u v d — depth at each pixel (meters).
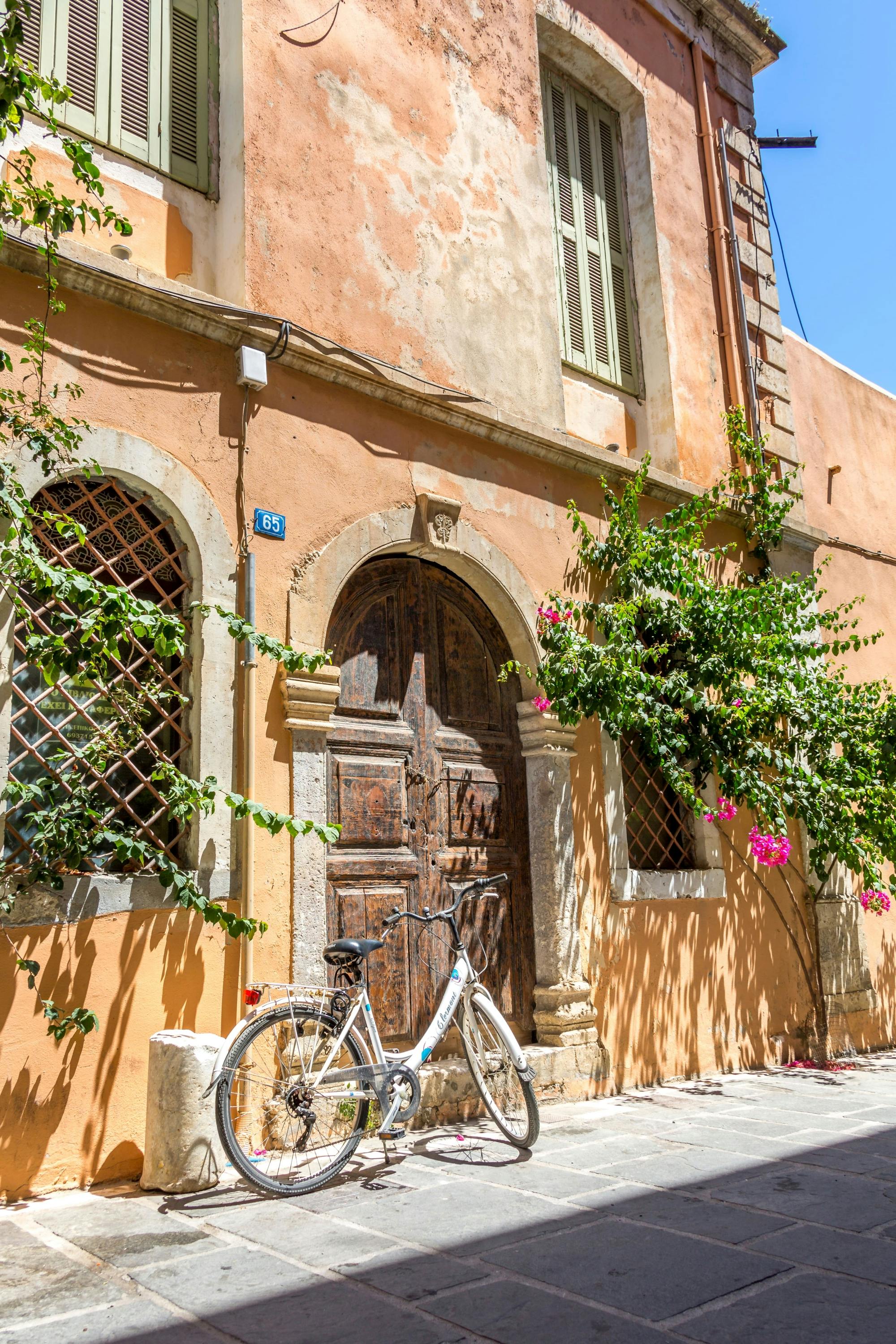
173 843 4.13
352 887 4.90
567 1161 3.96
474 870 5.48
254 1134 3.96
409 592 5.52
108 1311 2.46
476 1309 2.44
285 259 5.05
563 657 5.63
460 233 6.08
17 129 3.66
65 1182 3.55
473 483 5.79
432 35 6.21
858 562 9.30
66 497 4.10
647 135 7.95
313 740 4.63
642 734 5.95
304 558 4.80
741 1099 5.41
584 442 6.39
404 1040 4.96
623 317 7.70
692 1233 3.02
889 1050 7.68
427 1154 4.11
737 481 7.79
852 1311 2.39
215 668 4.35
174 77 5.16
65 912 3.71
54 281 3.96
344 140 5.51
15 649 3.84
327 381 5.11
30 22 4.64
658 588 6.59
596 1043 5.58
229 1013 4.10
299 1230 3.08
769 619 6.51
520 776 5.87
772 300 8.83
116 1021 3.77
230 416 4.65
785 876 7.29
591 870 5.88
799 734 6.62
